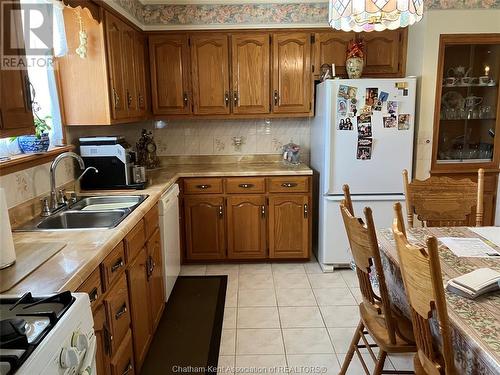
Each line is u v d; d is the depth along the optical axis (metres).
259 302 2.87
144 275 2.17
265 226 3.49
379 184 3.22
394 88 3.09
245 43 3.44
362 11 1.75
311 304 2.82
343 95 3.09
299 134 3.90
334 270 3.40
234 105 3.53
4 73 1.27
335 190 3.24
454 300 1.32
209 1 3.35
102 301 1.54
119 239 1.71
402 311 1.75
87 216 2.21
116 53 2.66
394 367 2.12
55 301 1.11
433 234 2.00
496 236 1.95
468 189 2.32
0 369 0.81
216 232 3.50
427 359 1.30
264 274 3.35
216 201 3.45
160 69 3.48
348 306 2.78
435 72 3.17
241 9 3.39
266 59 3.46
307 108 3.54
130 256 1.91
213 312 2.74
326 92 3.12
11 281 1.24
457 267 1.58
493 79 3.29
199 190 3.43
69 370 0.99
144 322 2.15
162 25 3.41
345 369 2.00
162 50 3.45
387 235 2.02
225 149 3.93
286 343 2.37
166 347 2.36
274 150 3.94
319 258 3.54
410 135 3.16
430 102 3.21
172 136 3.90
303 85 3.50
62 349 0.97
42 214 2.11
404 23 1.98
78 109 2.52
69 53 2.45
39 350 0.89
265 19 3.41
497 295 1.34
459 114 3.34
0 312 1.05
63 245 1.56
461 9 3.08
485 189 3.34
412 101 3.12
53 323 1.00
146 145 3.71
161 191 2.64
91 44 2.46
